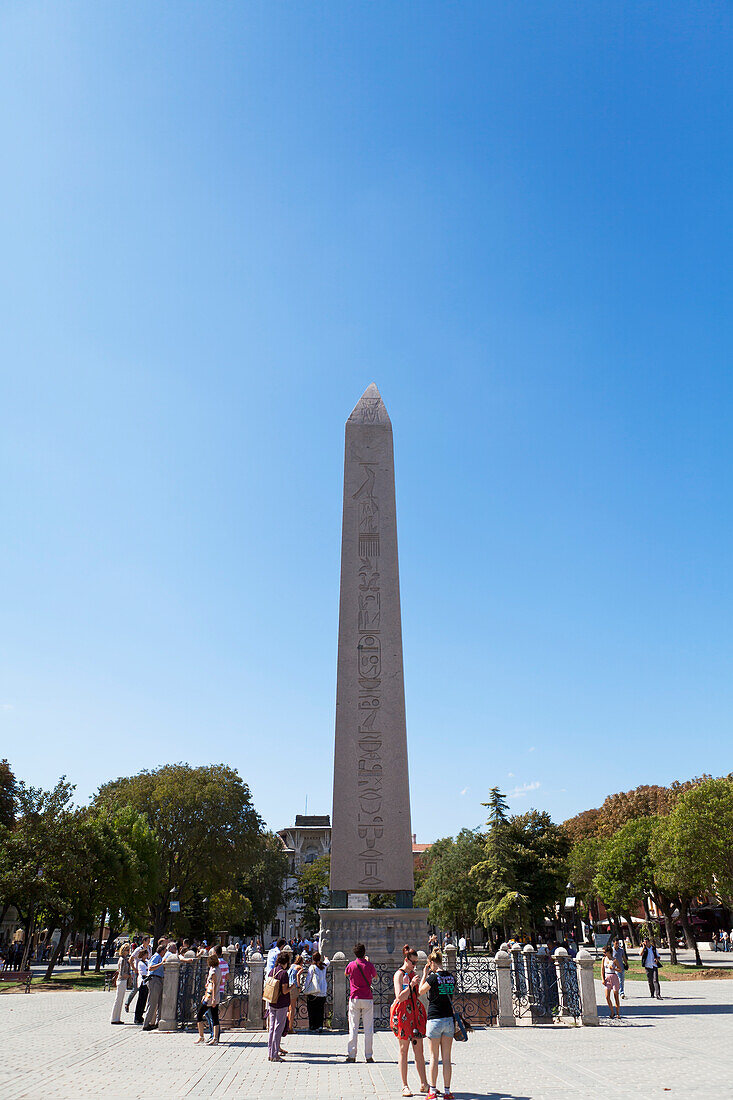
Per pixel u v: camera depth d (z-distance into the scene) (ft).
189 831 179.01
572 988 64.95
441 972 33.53
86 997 104.73
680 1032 57.52
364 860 61.87
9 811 168.96
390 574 69.51
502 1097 32.60
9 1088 35.19
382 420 75.87
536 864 164.66
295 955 75.36
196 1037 57.21
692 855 138.31
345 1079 38.14
